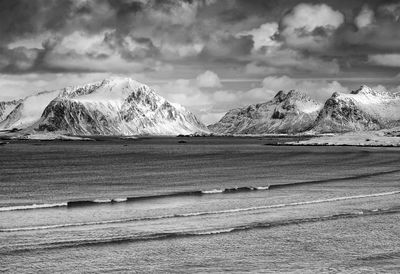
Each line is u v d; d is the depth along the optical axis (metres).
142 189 70.25
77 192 66.69
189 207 53.38
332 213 49.91
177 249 36.38
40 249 35.81
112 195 63.53
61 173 97.19
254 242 38.44
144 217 47.47
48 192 66.62
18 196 62.38
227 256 34.84
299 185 73.94
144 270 31.77
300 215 48.75
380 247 37.41
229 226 43.62
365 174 92.38
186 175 92.50
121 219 46.47
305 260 34.06
